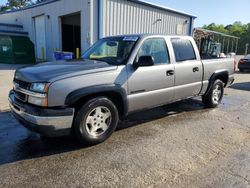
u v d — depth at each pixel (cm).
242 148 389
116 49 450
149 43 449
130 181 288
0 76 1090
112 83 381
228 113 593
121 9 1390
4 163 325
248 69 1641
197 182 289
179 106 645
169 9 1644
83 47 1377
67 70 358
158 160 341
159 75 452
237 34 6681
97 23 1311
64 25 1944
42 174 300
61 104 336
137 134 437
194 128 477
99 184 281
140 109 442
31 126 335
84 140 369
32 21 2020
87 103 361
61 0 1558
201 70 557
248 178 301
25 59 1797
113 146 383
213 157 354
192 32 1931
